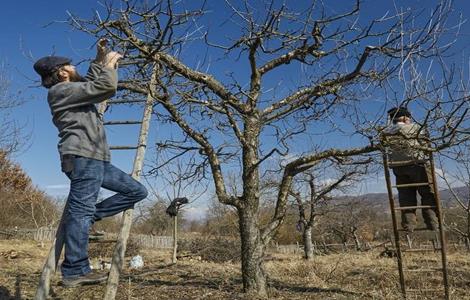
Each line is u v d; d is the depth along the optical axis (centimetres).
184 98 755
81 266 429
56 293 661
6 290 721
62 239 477
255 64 798
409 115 760
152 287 775
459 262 1378
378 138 704
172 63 734
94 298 646
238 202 770
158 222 2983
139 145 524
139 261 1296
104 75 426
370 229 2908
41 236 2581
